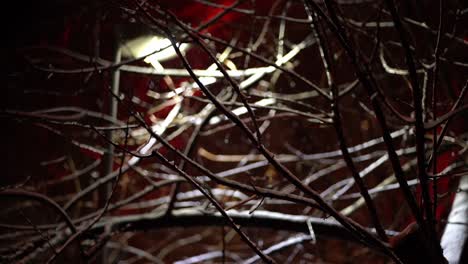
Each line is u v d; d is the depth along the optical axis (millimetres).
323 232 5773
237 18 7039
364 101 8195
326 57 3455
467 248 4301
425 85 3805
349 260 10031
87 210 8656
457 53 5148
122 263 9758
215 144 12422
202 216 6039
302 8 7738
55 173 8430
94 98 6680
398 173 2941
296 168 11531
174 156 3414
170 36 2979
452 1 5070
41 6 5539
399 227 8320
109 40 5543
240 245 12031
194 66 6273
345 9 6402
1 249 5613
